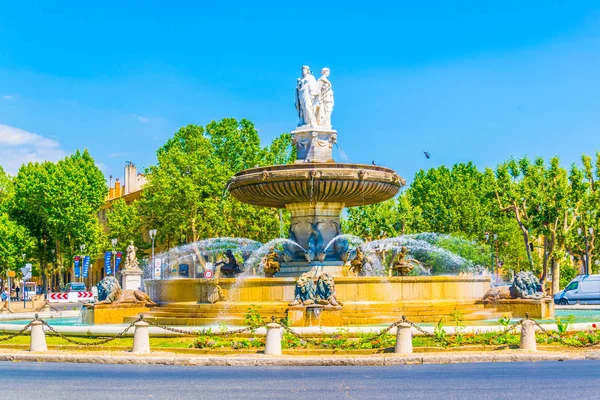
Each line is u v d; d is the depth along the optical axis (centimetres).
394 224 6378
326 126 2780
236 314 2200
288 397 1146
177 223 5941
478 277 2566
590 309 3503
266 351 1639
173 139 6531
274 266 2675
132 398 1144
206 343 1728
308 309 2041
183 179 5853
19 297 7412
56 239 7462
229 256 2756
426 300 2352
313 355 1634
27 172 7488
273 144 6412
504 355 1599
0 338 1856
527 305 2445
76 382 1326
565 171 5422
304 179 2527
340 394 1171
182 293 2464
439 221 6406
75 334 1956
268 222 5903
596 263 7106
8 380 1355
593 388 1212
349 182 2544
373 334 1812
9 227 7219
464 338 1758
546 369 1454
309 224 2747
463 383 1276
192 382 1321
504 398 1120
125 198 9138
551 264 6025
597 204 5628
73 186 7219
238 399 1129
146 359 1617
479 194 6794
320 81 2788
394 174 2653
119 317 2456
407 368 1495
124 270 4247
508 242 6481
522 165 5584
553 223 5397
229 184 2730
